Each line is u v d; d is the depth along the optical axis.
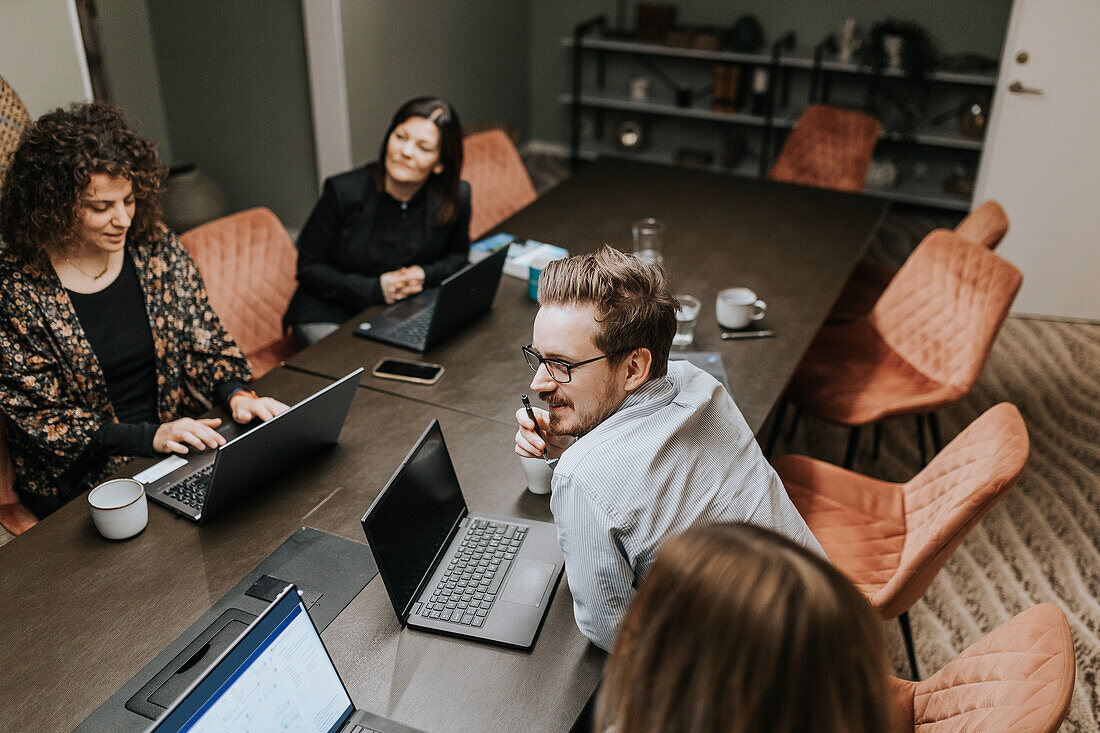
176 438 1.94
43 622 1.46
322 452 1.92
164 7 4.70
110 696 1.33
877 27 5.01
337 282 2.74
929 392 2.62
